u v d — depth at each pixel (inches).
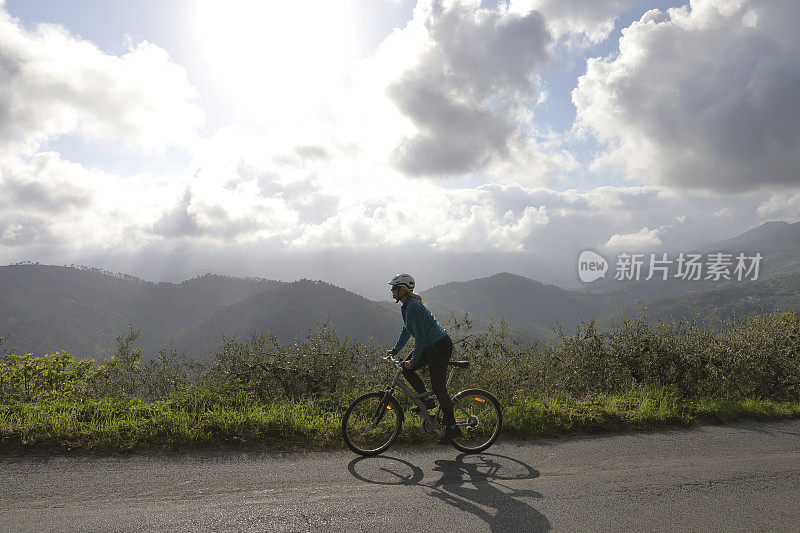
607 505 149.9
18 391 278.5
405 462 189.8
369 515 137.7
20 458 177.9
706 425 268.1
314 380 283.3
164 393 286.5
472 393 216.8
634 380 333.4
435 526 131.6
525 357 340.5
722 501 155.4
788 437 242.4
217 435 204.7
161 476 165.9
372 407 206.7
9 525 126.5
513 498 153.8
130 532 123.3
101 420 212.8
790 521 141.3
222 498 148.3
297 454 195.3
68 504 141.6
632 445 222.1
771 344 363.6
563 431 240.8
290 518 134.3
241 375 282.0
